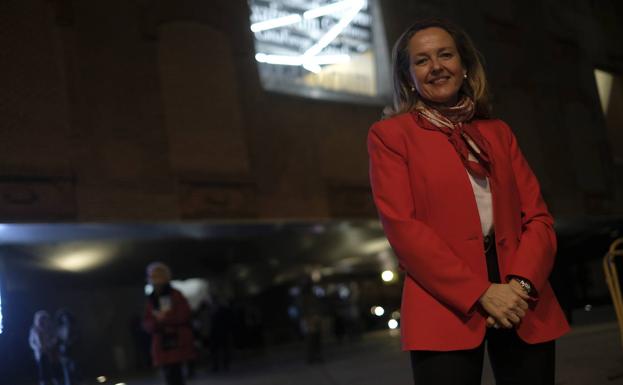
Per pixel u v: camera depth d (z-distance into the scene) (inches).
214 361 567.2
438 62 83.8
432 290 75.6
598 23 888.3
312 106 570.3
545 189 740.0
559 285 422.6
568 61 821.2
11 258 587.5
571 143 789.2
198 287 920.3
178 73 490.6
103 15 461.4
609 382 198.2
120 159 446.3
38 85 420.2
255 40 548.4
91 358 713.0
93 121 439.5
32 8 428.1
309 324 513.0
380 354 497.7
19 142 404.8
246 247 713.6
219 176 493.0
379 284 1146.7
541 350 77.6
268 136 533.0
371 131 85.7
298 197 538.3
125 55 465.7
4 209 392.2
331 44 599.5
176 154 474.9
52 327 477.1
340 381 315.6
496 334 79.0
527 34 778.2
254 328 884.6
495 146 83.9
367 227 677.3
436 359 74.8
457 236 78.0
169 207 462.6
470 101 85.5
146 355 729.6
